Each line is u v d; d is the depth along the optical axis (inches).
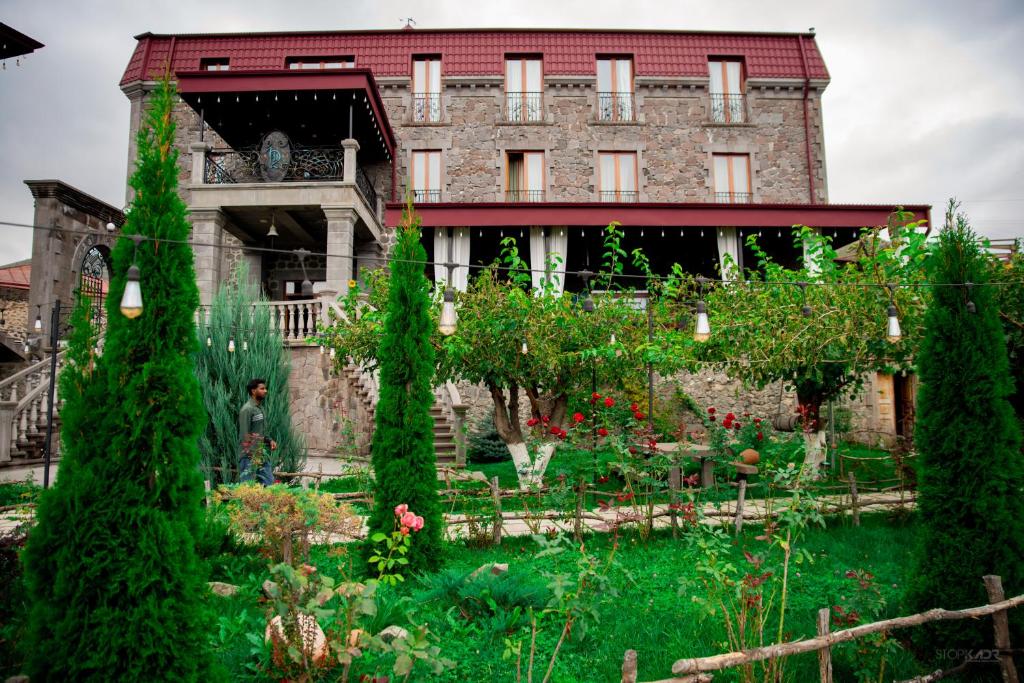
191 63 667.4
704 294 392.2
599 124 698.8
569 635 154.8
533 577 197.3
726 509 303.7
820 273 335.9
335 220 533.0
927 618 129.3
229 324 360.5
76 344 115.3
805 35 726.5
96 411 112.8
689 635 157.5
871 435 567.2
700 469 381.1
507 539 258.2
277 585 109.9
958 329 161.6
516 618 159.9
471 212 580.1
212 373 354.6
